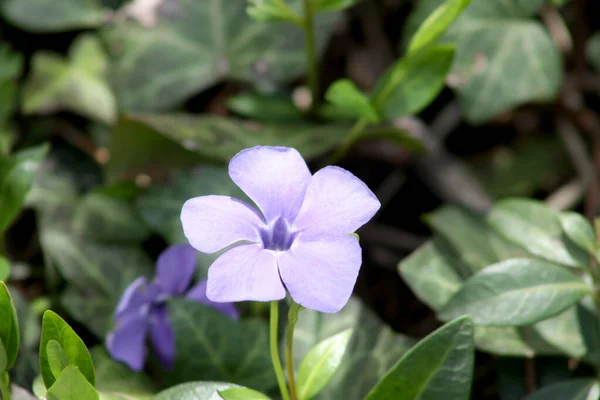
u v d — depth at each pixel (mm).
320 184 204
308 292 194
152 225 282
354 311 253
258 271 195
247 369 242
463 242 264
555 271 230
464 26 307
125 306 240
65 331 206
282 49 311
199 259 267
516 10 306
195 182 284
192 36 314
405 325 300
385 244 313
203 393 214
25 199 272
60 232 275
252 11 282
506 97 304
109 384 241
